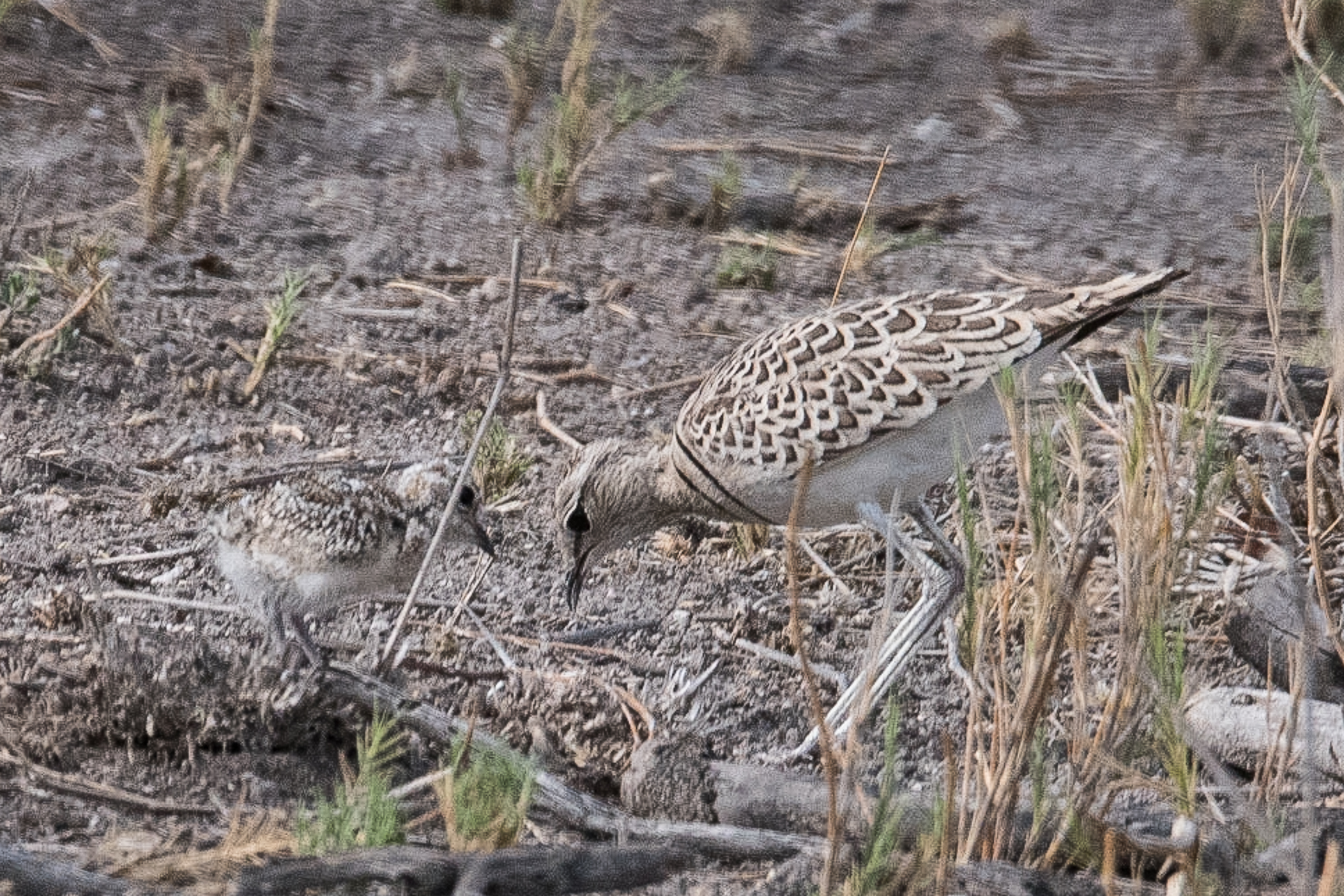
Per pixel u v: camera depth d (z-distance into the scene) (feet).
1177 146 68.85
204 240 56.39
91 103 65.10
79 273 52.01
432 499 38.52
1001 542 41.86
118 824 29.63
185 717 32.27
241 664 33.12
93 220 56.29
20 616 36.88
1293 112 39.55
